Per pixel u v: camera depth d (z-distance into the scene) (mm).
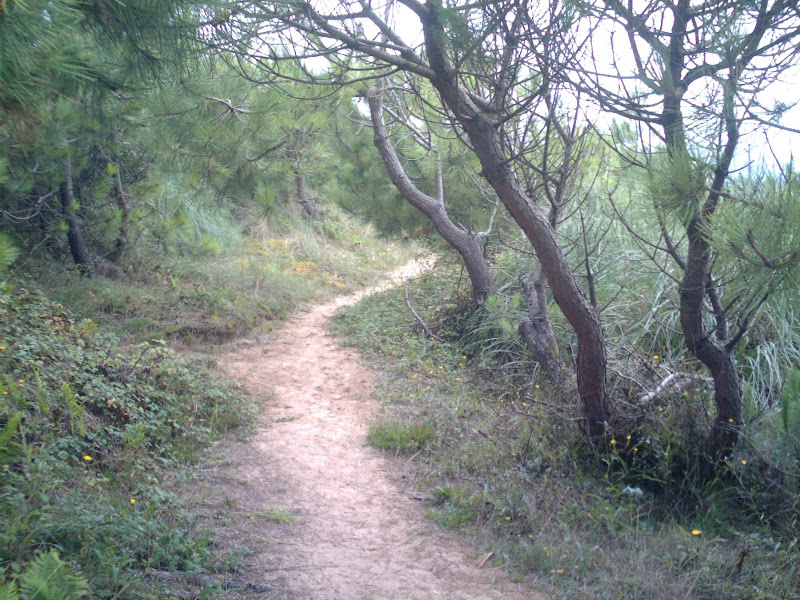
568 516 4074
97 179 9016
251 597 3131
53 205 8594
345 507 4316
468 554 3715
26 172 6613
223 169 6945
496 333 8055
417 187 9961
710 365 4203
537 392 6113
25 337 4938
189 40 3357
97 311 8047
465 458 4945
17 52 2174
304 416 6098
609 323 7078
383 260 16422
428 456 5145
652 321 6742
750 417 4648
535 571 3525
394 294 11070
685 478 4328
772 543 3695
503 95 3984
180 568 3273
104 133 8289
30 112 2650
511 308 8086
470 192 9336
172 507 3822
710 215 3057
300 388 6945
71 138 7117
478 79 4094
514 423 5477
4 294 5664
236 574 3318
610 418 4762
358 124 9797
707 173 3119
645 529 3961
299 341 9047
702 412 4609
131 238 10523
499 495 4270
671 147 3250
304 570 3469
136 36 3162
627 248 7816
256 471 4793
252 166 7340
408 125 8609
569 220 8484
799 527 3936
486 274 8602
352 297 12578
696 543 3736
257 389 6754
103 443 4273
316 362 7984
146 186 9516
